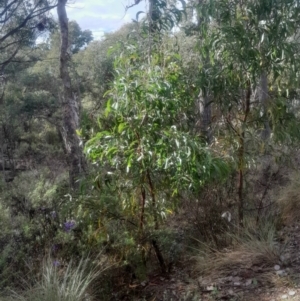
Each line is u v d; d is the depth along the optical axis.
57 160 16.55
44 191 5.50
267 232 5.44
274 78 5.01
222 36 4.84
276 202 6.19
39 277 4.33
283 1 4.88
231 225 5.55
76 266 4.49
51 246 4.59
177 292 4.58
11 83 22.92
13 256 4.37
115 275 4.66
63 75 9.81
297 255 4.92
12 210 5.07
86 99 20.06
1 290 4.08
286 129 5.20
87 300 4.10
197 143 4.25
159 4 4.82
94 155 4.46
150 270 5.06
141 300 4.46
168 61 4.68
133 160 4.28
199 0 5.21
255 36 4.91
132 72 4.30
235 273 4.75
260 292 4.30
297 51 5.17
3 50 16.45
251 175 6.38
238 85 5.11
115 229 4.71
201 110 5.56
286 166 6.46
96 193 4.74
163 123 4.34
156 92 4.12
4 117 21.75
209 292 4.48
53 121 22.98
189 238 5.48
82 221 4.68
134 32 4.77
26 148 20.41
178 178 4.24
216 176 4.45
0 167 18.33
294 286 4.29
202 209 5.55
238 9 5.03
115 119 4.47
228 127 5.19
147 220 4.80
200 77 5.04
